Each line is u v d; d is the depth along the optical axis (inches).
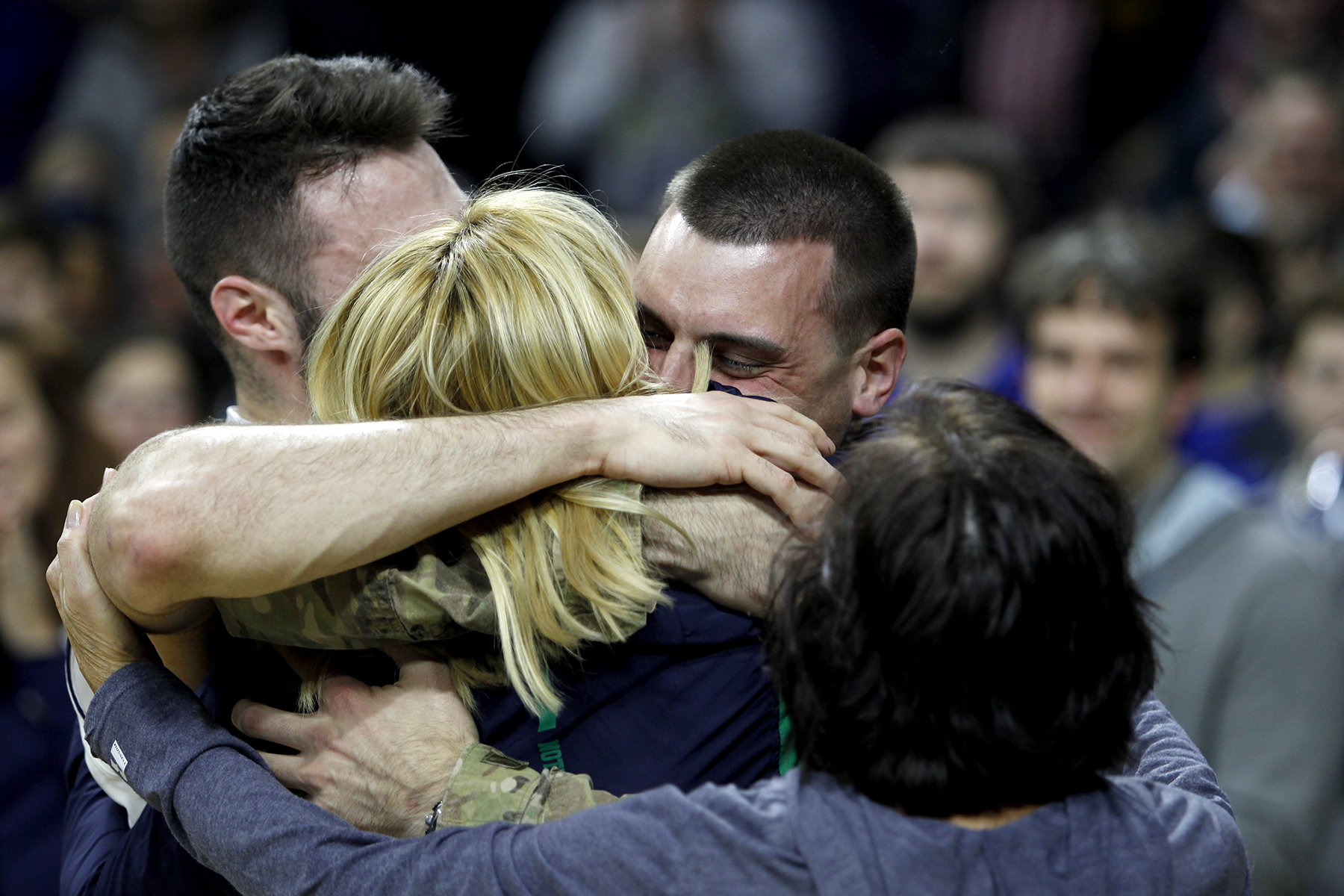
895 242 237.1
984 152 537.0
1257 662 362.6
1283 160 668.7
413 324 202.8
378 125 263.9
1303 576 370.0
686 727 198.1
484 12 767.1
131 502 187.8
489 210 212.7
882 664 167.8
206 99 270.5
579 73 751.1
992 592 163.2
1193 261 415.2
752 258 222.4
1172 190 737.6
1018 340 423.5
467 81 770.2
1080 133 784.3
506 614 189.5
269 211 260.1
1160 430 398.0
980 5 784.9
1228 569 370.9
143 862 210.7
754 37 738.8
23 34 798.5
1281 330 541.0
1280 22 761.0
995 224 535.2
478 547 193.0
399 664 202.7
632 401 201.0
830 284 227.3
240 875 183.9
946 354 543.5
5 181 802.2
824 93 754.8
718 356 227.9
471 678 200.8
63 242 650.8
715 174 229.8
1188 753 213.2
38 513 395.9
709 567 198.2
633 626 193.3
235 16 778.8
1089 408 396.2
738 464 197.0
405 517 183.8
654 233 233.8
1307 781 353.1
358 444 187.9
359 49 770.8
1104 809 171.8
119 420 483.8
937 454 173.0
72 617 204.1
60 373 402.3
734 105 735.1
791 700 177.3
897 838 164.6
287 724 204.1
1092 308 394.3
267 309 267.0
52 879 343.0
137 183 757.3
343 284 261.0
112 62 777.6
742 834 168.4
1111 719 171.9
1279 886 341.7
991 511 165.9
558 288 203.9
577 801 187.2
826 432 238.4
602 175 741.3
